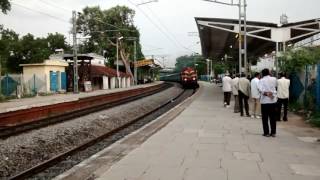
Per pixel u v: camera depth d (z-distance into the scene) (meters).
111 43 99.88
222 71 111.88
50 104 32.03
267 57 56.22
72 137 20.47
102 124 25.97
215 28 45.38
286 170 10.00
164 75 147.38
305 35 44.16
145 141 14.42
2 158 14.61
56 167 13.74
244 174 9.59
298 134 16.16
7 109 28.55
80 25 101.50
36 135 19.20
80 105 37.41
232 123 19.92
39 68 59.03
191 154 11.98
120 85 90.69
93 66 78.50
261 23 43.59
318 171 9.93
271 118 15.48
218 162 10.86
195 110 27.58
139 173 9.77
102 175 9.66
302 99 26.62
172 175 9.54
